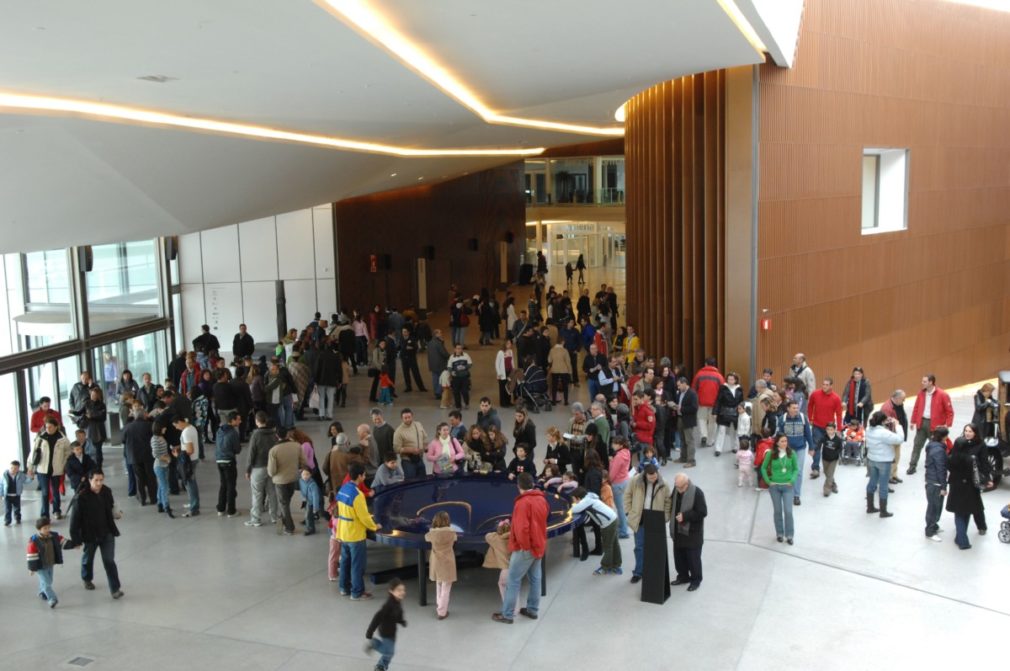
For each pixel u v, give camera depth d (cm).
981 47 2519
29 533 1323
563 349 1969
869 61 2094
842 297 2092
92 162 1242
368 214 3070
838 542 1177
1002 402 1455
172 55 897
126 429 1425
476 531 1077
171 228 1769
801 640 934
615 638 948
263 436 1308
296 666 902
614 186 4475
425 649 932
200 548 1238
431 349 2097
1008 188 2727
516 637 955
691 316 1973
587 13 1022
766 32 1382
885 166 2305
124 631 989
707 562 1134
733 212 1828
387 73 1155
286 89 1160
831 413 1454
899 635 939
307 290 2925
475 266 3869
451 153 2477
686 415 1507
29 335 1747
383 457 1330
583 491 1130
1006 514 1152
